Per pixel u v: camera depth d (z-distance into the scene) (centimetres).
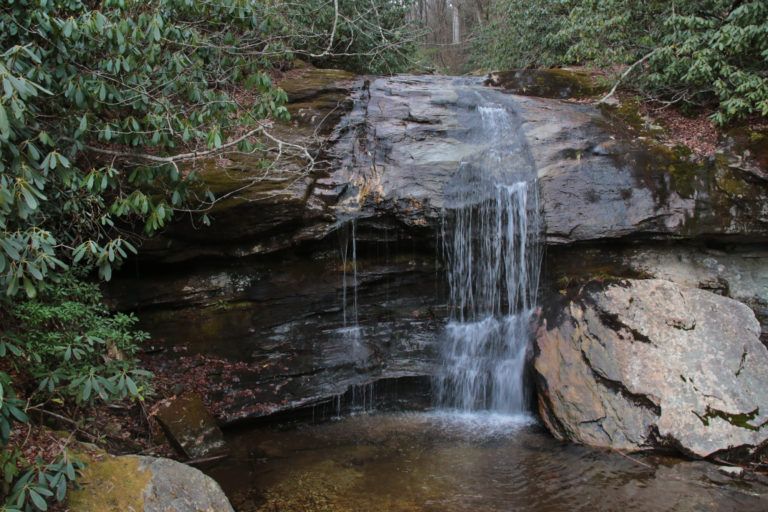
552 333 641
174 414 559
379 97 875
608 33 868
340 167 734
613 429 555
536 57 1423
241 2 449
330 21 950
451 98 877
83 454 396
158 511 371
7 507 302
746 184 697
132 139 453
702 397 544
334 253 722
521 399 687
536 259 717
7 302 337
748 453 511
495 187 738
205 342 670
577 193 722
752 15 679
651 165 734
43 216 413
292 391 652
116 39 401
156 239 618
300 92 851
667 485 476
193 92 468
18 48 312
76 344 413
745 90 726
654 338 585
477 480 497
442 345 731
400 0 1170
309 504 459
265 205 642
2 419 294
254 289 696
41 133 344
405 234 723
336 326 722
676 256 731
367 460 545
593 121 822
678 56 778
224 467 529
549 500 458
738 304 612
